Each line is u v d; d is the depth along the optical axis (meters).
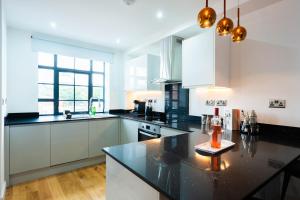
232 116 2.12
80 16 2.49
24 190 2.32
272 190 1.55
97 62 4.14
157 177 0.84
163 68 3.05
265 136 1.83
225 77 2.25
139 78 3.56
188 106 2.92
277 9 1.91
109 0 2.08
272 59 1.95
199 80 2.29
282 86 1.87
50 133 2.74
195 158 1.12
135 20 2.60
